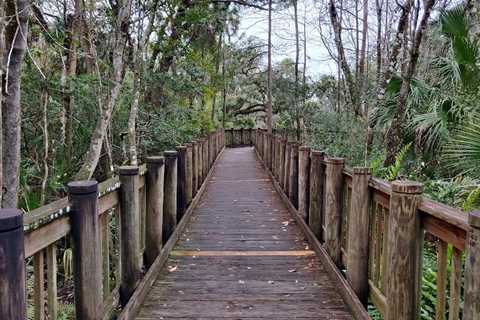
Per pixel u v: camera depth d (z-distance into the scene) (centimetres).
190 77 1109
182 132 1014
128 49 717
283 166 771
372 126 875
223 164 1394
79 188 209
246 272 384
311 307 311
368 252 300
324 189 445
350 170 341
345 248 370
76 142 660
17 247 141
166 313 300
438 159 627
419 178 630
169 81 966
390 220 223
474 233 147
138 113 819
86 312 212
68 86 568
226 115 2688
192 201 646
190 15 890
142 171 347
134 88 652
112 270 504
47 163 557
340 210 372
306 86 1948
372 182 291
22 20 363
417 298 215
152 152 895
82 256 210
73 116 636
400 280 215
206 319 291
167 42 884
